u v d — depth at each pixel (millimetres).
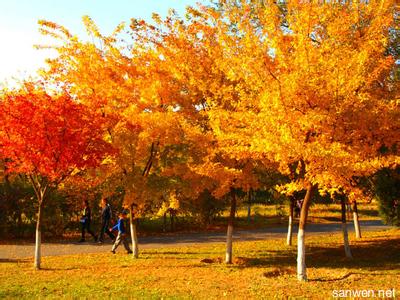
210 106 11680
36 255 11617
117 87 12406
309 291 8617
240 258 13539
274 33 9430
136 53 12742
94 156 11906
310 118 8664
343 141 9297
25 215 19688
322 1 9398
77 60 12234
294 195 17297
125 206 13344
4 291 8680
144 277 10234
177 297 8172
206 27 12031
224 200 24219
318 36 9766
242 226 25094
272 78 9328
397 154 10773
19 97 10891
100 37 12508
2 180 19484
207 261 13047
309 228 24188
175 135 12375
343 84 8680
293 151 8633
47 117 10891
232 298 8094
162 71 12359
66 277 10250
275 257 13969
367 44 8992
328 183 9344
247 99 10000
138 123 12281
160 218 25734
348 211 31391
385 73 10484
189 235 20797
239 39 10383
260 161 12609
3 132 11086
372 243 16844
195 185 12867
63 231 20562
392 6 9688
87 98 12008
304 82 8703
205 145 11617
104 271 11125
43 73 11773
